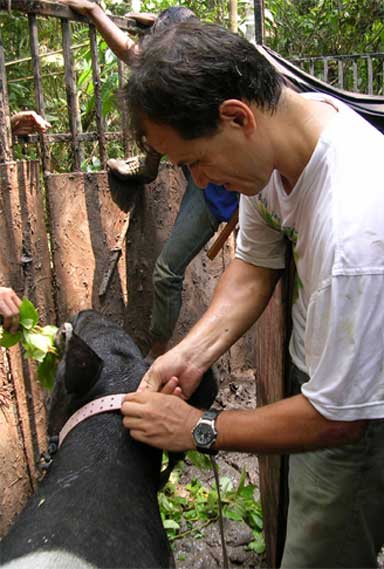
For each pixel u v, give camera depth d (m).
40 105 2.73
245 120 1.35
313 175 1.42
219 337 1.79
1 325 2.02
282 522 2.27
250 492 2.81
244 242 1.88
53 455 1.73
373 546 1.79
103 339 1.89
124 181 3.10
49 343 1.95
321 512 1.73
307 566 1.81
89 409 1.67
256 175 1.44
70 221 2.87
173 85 1.28
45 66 4.33
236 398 3.69
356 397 1.39
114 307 3.18
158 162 3.03
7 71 3.99
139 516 1.46
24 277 2.59
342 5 7.62
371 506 1.70
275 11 7.24
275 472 2.23
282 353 2.05
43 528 1.35
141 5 4.75
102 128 3.04
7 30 3.93
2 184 2.45
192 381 1.71
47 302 2.75
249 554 2.62
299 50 7.73
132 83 1.35
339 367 1.37
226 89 1.31
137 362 1.83
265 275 1.89
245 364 3.92
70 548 1.30
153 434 1.53
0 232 2.45
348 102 2.50
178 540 2.67
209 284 3.70
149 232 3.33
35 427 2.65
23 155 3.09
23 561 1.27
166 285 3.04
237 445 1.50
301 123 1.43
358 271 1.32
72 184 2.86
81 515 1.39
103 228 3.03
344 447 1.64
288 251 1.86
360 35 7.75
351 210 1.33
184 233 2.99
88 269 2.98
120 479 1.52
